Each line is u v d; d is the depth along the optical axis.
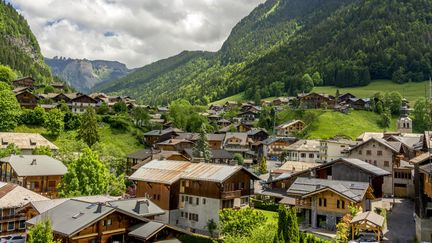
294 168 97.56
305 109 197.75
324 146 132.25
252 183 73.44
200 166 73.44
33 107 154.12
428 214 56.47
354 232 57.41
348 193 67.62
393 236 60.28
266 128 192.62
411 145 108.12
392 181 94.81
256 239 43.88
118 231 52.25
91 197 62.69
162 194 70.38
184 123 182.25
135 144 146.62
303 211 76.50
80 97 176.00
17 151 95.56
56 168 82.50
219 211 61.47
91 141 127.25
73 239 47.47
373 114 190.38
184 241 55.03
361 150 100.50
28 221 51.81
